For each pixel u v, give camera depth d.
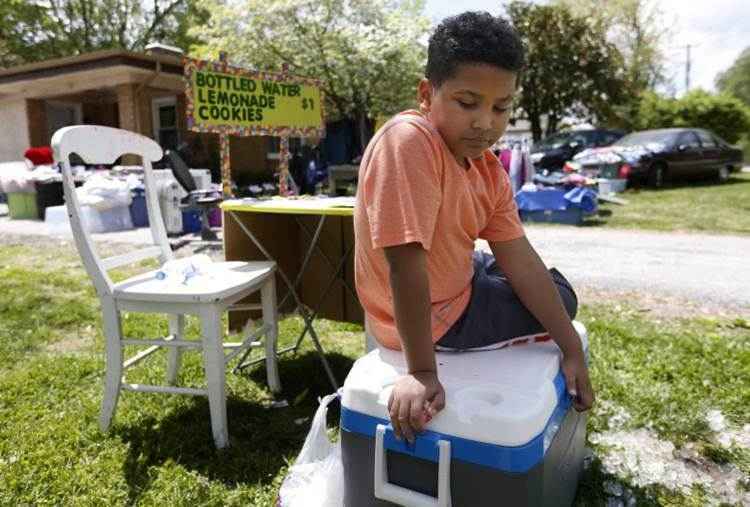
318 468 1.65
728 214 8.59
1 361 2.93
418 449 1.26
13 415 2.31
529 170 8.72
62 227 7.80
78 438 2.11
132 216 7.69
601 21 20.75
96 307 3.91
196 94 2.98
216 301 2.02
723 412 2.28
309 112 3.66
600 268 5.23
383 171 1.31
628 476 1.89
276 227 2.76
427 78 1.39
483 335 1.53
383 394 1.33
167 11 22.55
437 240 1.42
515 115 20.83
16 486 1.83
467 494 1.23
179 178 6.89
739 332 3.37
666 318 3.67
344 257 2.62
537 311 1.57
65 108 13.31
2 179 8.88
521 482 1.19
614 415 2.25
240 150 13.18
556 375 1.46
